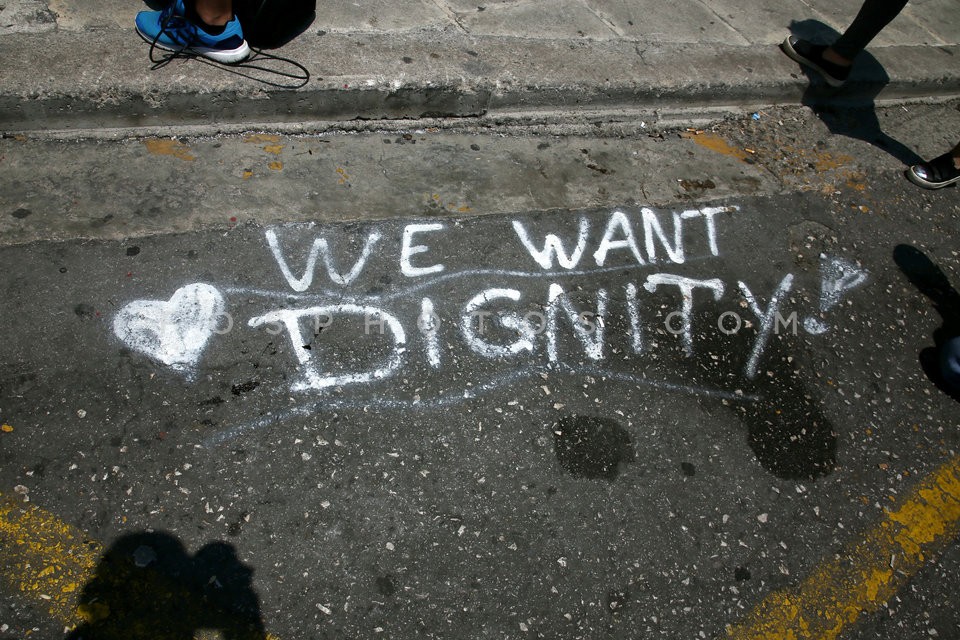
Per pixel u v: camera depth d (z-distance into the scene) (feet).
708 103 12.67
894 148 13.28
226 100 9.70
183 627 6.01
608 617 6.68
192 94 9.49
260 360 7.72
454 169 10.34
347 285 8.59
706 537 7.38
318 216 9.18
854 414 8.87
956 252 11.60
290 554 6.52
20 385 7.06
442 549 6.79
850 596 7.35
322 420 7.39
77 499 6.49
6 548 6.16
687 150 11.87
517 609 6.57
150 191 8.92
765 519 7.66
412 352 8.14
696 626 6.81
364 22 11.32
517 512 7.16
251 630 6.09
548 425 7.85
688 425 8.21
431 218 9.56
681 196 11.00
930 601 7.53
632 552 7.13
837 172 12.37
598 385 8.32
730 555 7.32
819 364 9.28
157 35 9.45
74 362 7.31
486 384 8.05
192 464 6.87
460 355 8.24
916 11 16.71
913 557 7.80
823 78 13.33
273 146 9.92
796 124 13.12
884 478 8.36
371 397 7.68
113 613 5.97
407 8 11.91
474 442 7.55
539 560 6.89
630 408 8.20
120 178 8.98
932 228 11.88
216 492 6.75
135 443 6.91
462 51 11.29
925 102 14.75
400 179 9.96
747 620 6.95
